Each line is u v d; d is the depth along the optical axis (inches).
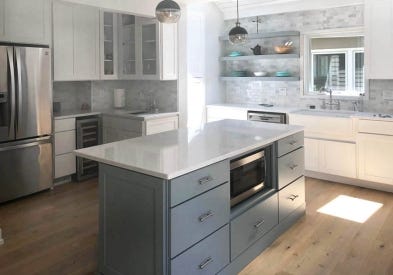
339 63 209.3
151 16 191.3
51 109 178.1
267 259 113.3
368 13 181.3
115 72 224.5
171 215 82.0
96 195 176.1
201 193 89.9
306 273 105.0
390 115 177.6
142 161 90.1
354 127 179.3
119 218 93.0
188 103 226.2
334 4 201.9
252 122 154.8
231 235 102.2
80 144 199.6
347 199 165.3
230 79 241.3
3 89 156.7
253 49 231.6
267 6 225.0
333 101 209.9
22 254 117.0
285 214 131.5
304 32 216.4
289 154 132.2
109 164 92.2
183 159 91.7
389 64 178.1
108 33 220.5
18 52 159.3
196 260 89.7
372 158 174.7
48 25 173.8
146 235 86.8
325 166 190.4
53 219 145.9
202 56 233.8
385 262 110.3
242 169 111.0
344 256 114.3
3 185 161.6
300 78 220.1
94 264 111.0
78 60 201.6
